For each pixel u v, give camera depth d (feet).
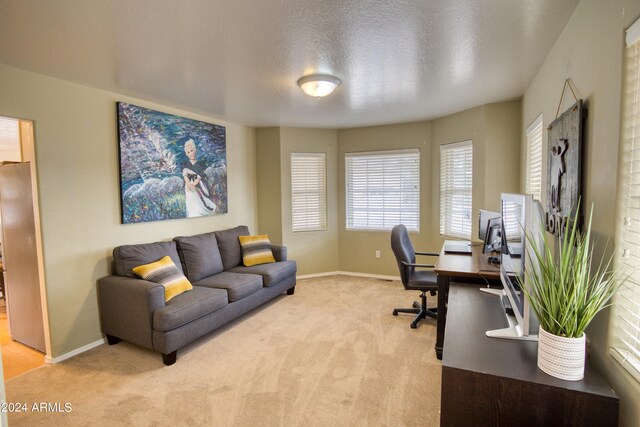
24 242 9.60
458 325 6.02
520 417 4.42
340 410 6.95
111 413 6.93
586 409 4.14
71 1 5.46
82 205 9.66
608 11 4.64
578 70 5.84
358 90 10.71
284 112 13.55
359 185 17.30
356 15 6.11
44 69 8.41
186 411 6.97
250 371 8.45
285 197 16.69
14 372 8.55
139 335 9.12
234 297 10.93
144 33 6.66
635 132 4.10
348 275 17.63
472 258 9.88
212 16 6.04
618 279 4.29
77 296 9.53
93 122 9.94
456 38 7.13
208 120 14.23
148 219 11.50
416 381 7.93
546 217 8.00
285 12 5.96
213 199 14.34
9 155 16.61
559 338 4.35
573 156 5.75
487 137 12.49
